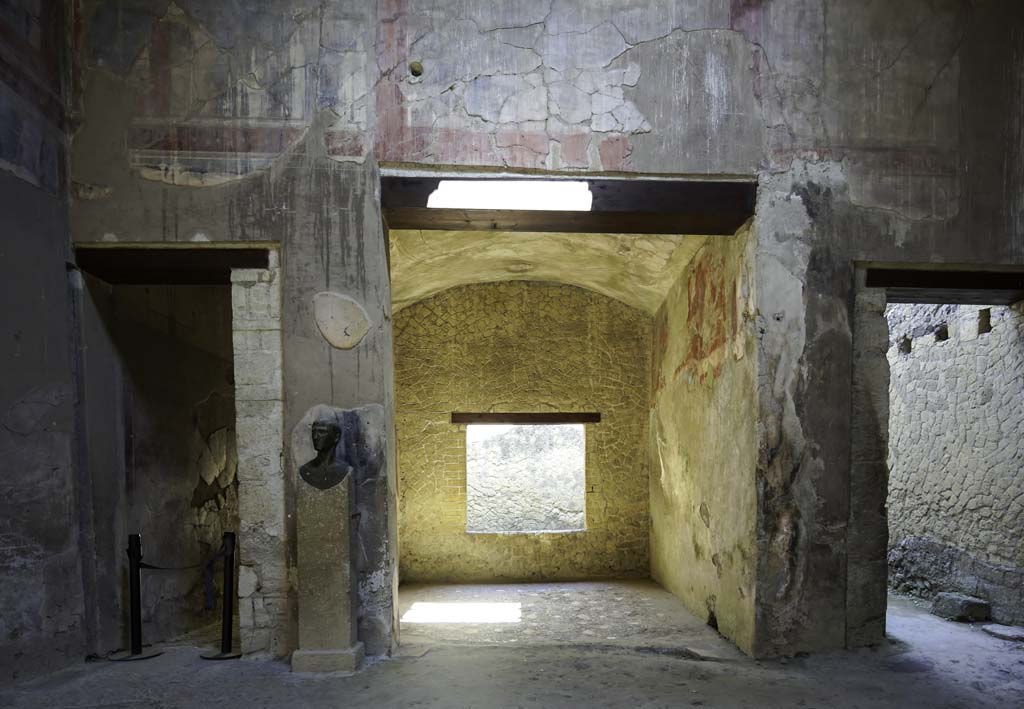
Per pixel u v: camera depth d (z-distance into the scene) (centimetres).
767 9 361
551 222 379
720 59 359
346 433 343
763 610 355
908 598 516
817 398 360
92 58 340
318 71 347
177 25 343
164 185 341
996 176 367
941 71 366
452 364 659
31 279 308
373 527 343
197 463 456
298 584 324
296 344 343
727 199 361
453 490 654
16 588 298
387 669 327
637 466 662
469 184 353
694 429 492
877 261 364
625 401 664
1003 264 366
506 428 1064
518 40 353
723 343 418
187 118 342
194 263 348
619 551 658
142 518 391
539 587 615
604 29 356
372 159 347
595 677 321
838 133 362
